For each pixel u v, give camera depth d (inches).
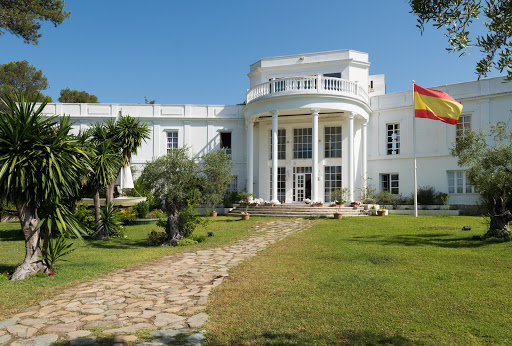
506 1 144.3
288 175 966.4
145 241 514.9
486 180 409.1
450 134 855.7
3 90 1238.3
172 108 1045.2
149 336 170.2
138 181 818.8
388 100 941.2
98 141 606.9
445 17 155.9
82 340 166.2
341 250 381.1
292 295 229.8
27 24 564.7
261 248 423.8
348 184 851.4
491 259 314.2
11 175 276.2
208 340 165.6
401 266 301.4
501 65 148.3
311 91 810.8
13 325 187.0
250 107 901.2
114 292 248.1
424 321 182.9
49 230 315.3
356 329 175.2
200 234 552.1
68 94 1865.2
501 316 186.5
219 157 581.3
